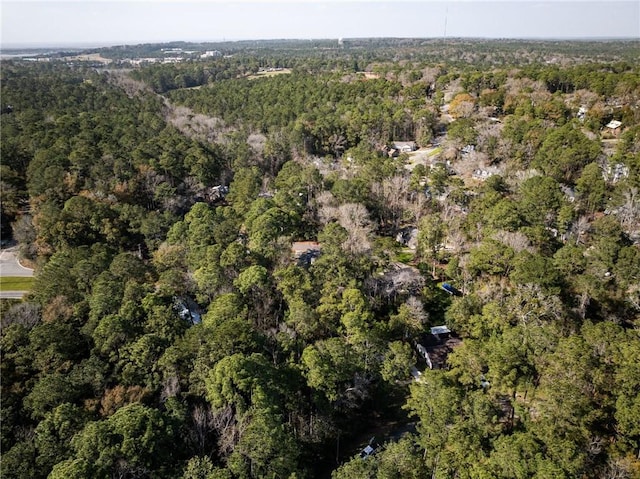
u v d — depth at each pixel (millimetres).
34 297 63125
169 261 74875
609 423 40625
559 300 59875
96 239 85625
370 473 39125
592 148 92188
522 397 46438
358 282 66812
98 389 47375
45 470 38469
